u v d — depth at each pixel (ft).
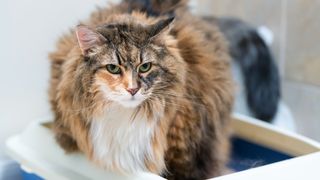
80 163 2.93
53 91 3.01
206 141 3.02
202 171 3.05
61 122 2.93
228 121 3.27
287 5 4.22
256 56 4.11
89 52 2.61
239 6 4.54
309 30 4.13
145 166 2.78
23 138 3.35
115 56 2.56
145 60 2.58
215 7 4.58
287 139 3.31
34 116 3.98
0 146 3.85
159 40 2.65
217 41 3.32
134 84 2.53
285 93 4.41
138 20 2.83
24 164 3.20
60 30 3.91
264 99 4.10
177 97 2.73
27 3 3.76
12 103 3.86
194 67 2.94
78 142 2.86
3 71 3.77
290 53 4.29
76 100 2.69
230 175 2.67
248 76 4.08
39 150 3.19
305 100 4.25
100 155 2.75
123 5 3.24
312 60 4.15
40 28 3.85
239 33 4.12
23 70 3.85
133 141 2.71
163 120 2.73
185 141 2.89
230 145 3.46
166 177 2.96
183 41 2.99
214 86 3.04
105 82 2.56
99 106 2.63
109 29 2.61
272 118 4.12
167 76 2.66
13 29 3.75
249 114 4.08
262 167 2.74
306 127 4.27
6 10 3.69
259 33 4.24
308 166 2.79
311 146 3.15
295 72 4.29
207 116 2.97
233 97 3.31
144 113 2.66
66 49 3.01
